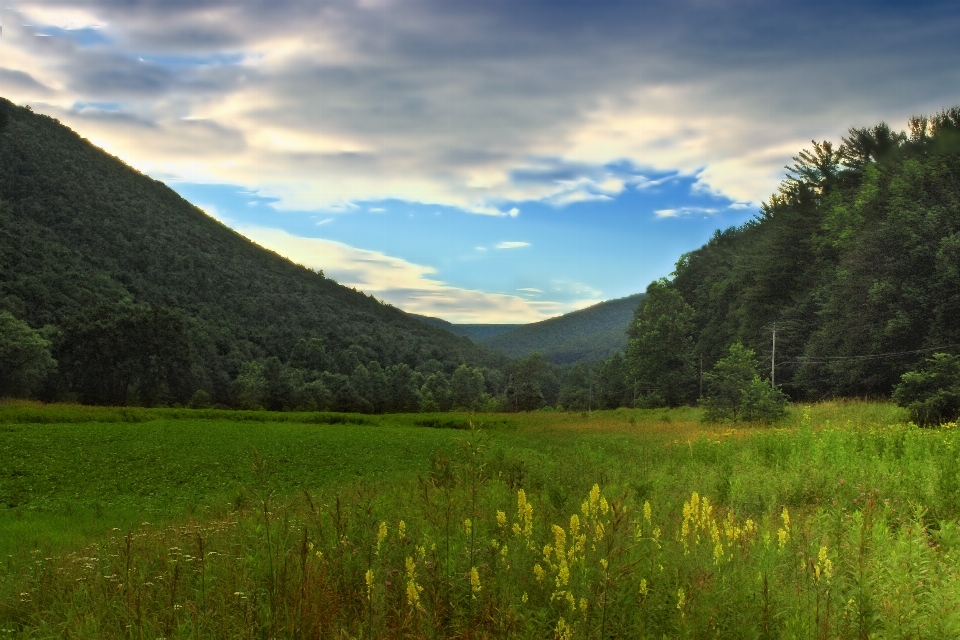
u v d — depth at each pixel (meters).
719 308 82.31
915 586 4.68
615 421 47.78
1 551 8.77
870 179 56.62
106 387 87.75
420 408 115.56
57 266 127.00
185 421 47.62
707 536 5.87
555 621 4.19
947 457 10.69
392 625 4.11
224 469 21.73
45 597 5.59
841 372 47.16
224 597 4.70
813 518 7.54
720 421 33.78
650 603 4.25
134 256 167.25
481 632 3.91
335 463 23.81
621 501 5.34
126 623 4.54
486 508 6.95
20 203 160.25
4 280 109.81
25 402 49.59
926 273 42.84
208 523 8.92
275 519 6.78
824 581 4.64
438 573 4.72
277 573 4.96
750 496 9.58
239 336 153.38
